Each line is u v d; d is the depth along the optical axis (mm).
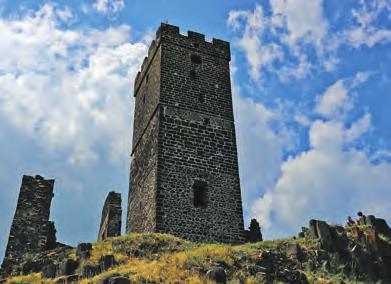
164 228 30391
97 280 19062
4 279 24906
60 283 21531
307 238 29656
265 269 22250
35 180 32906
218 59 39594
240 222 32688
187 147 34125
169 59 37500
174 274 19594
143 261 22766
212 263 21531
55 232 34031
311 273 25875
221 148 35250
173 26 39188
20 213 31188
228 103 37688
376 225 31641
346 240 29531
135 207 36000
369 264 28250
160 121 34375
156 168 32562
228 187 33812
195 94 36750
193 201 32156
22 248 29969
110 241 26172
